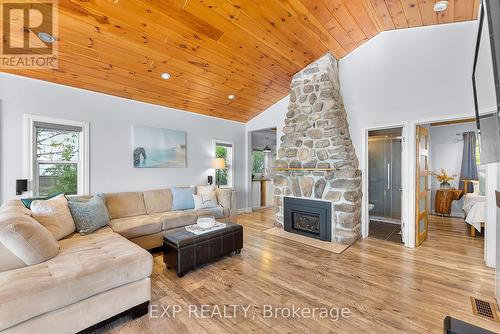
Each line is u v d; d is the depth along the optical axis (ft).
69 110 10.57
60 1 6.73
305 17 9.16
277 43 10.37
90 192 11.18
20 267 5.43
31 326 4.43
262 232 13.37
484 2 3.46
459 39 9.61
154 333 5.33
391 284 7.42
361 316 5.89
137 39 8.57
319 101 12.21
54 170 10.35
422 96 10.44
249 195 19.62
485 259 8.73
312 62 12.57
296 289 7.18
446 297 6.66
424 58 10.39
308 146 12.61
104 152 11.68
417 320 5.71
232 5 7.93
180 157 14.87
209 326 5.56
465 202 13.67
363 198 12.41
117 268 5.57
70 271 5.16
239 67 11.60
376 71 11.76
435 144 17.89
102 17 7.45
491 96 6.10
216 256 8.98
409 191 10.91
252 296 6.81
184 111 15.17
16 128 9.27
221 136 17.51
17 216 5.65
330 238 11.69
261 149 23.11
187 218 11.50
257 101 15.88
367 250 10.44
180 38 8.93
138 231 9.62
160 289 7.22
